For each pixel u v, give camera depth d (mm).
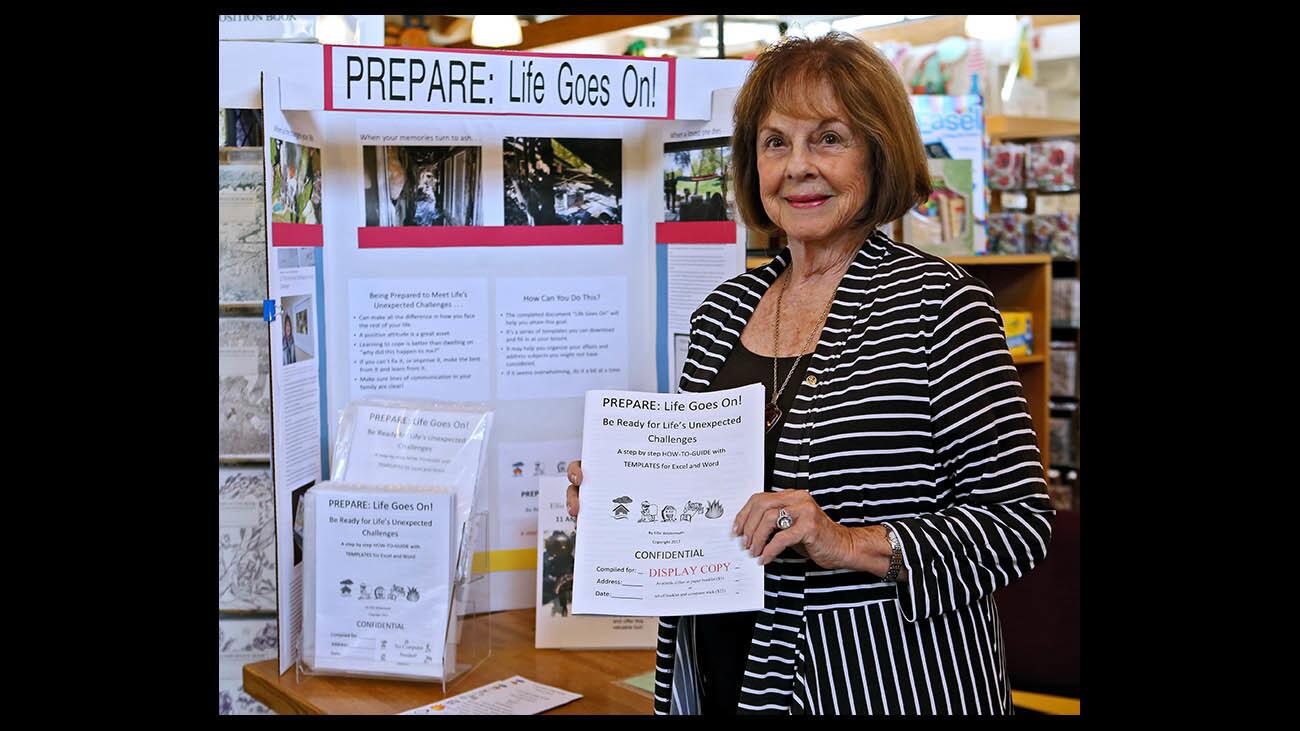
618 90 2396
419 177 2535
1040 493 1589
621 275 2688
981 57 4691
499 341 2619
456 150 2547
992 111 4785
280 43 2213
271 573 2406
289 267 2217
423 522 2158
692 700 1818
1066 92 5613
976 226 4152
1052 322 4887
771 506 1562
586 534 1699
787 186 1764
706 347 1929
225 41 2236
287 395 2203
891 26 4820
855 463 1650
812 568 1676
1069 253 4715
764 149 1805
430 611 2160
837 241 1829
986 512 1578
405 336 2562
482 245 2580
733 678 1785
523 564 2680
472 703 2080
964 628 1656
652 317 2711
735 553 1671
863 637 1649
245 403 2379
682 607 1655
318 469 2412
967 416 1600
